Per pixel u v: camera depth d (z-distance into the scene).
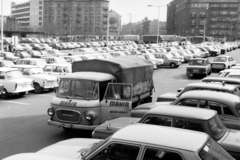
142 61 13.76
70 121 10.11
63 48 70.94
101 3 165.38
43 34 136.88
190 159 4.10
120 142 4.54
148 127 4.96
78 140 6.34
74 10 167.88
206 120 6.17
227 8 152.75
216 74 30.72
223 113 7.75
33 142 10.16
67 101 10.12
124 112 9.77
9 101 17.52
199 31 156.25
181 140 4.44
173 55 41.41
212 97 7.94
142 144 4.40
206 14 154.88
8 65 24.27
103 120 9.99
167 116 6.43
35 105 16.41
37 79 20.20
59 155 5.36
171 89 22.06
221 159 4.41
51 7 170.12
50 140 10.38
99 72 11.05
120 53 38.41
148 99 14.21
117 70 10.80
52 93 20.48
